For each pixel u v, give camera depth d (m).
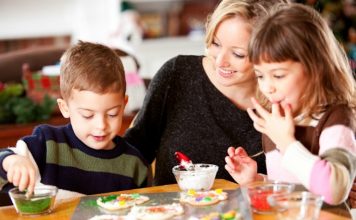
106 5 5.96
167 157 1.88
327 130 1.36
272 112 1.40
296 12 1.40
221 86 1.87
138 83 3.40
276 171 1.52
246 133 1.85
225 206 1.37
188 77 1.92
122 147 1.83
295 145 1.34
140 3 6.36
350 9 5.41
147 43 5.93
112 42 5.81
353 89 1.46
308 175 1.29
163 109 1.94
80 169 1.76
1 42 5.64
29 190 1.41
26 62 3.80
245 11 1.63
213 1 6.59
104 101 1.62
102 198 1.45
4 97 3.23
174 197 1.46
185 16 6.55
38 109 3.21
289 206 1.23
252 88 1.84
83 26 5.91
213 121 1.87
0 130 3.05
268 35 1.36
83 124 1.66
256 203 1.32
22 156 1.49
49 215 1.38
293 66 1.35
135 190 1.56
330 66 1.40
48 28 5.80
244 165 1.57
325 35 1.41
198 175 1.51
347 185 1.29
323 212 1.31
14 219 1.36
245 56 1.67
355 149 1.34
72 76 1.62
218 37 1.68
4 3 5.58
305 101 1.41
